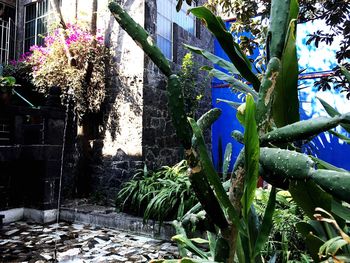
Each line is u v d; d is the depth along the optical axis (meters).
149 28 5.39
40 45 6.52
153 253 3.29
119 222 4.14
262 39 3.36
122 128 5.28
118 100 5.35
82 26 5.56
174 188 3.91
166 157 5.61
